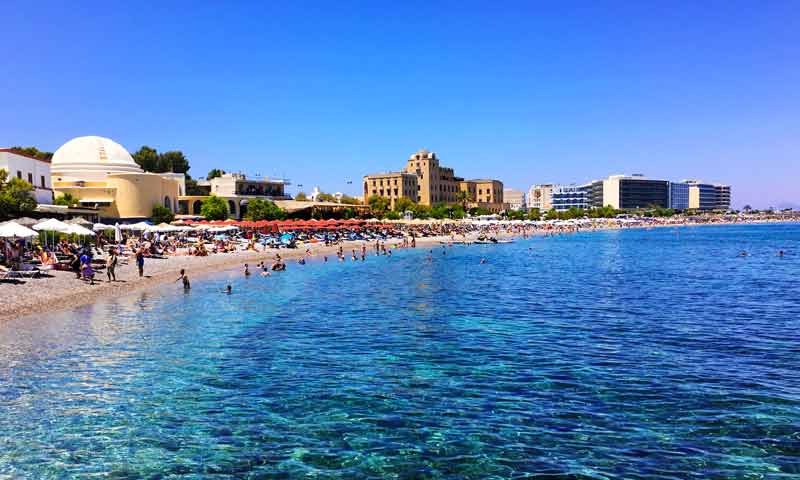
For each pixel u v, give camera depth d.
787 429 14.01
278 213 112.19
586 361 20.52
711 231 190.12
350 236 104.94
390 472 11.98
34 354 21.03
